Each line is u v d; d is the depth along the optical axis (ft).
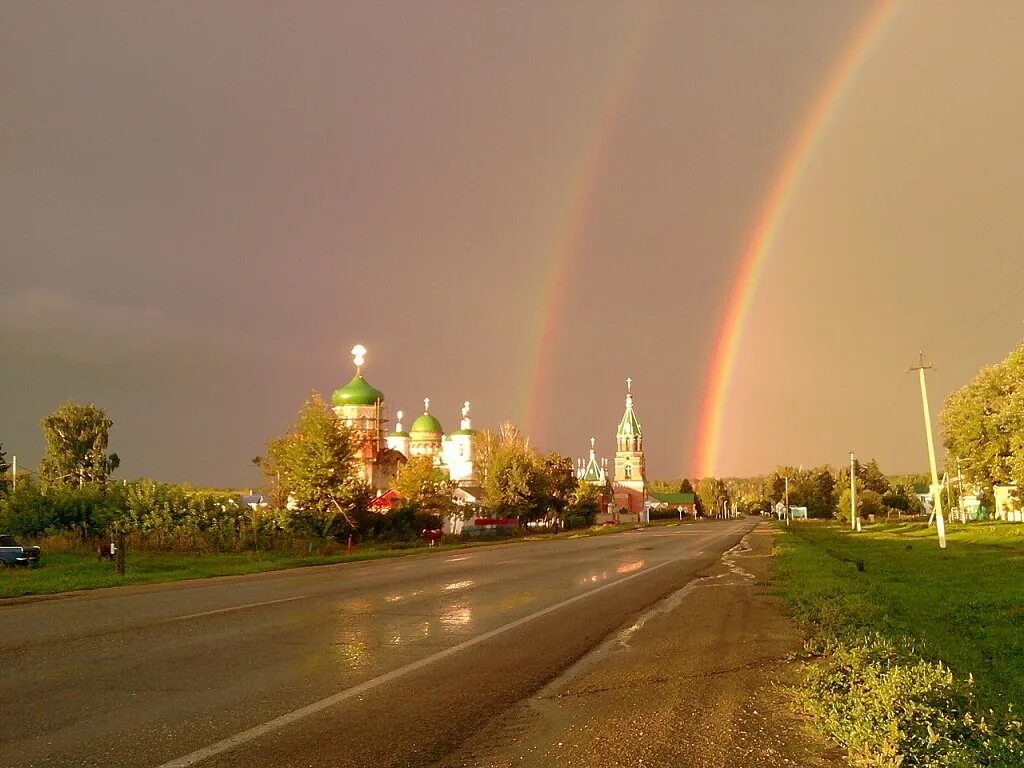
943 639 42.80
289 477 149.18
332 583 76.95
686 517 565.53
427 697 28.94
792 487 519.19
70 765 20.75
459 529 229.45
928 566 94.99
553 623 48.98
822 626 44.73
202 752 21.94
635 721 25.89
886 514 403.34
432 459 208.13
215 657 35.91
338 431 152.25
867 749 21.52
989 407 185.88
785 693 29.94
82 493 132.67
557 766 21.31
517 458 245.86
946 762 19.85
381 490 230.89
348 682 31.07
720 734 24.35
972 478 195.31
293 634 43.04
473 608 55.98
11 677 31.32
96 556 115.03
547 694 29.76
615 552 135.64
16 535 126.62
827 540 170.30
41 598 64.64
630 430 516.32
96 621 48.32
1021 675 34.50
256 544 131.64
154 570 94.94
